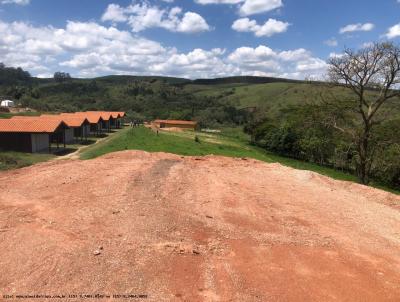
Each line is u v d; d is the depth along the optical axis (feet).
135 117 343.05
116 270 23.44
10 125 112.47
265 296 21.62
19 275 22.52
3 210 34.50
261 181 52.13
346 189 51.55
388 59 78.13
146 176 49.52
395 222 36.78
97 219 32.58
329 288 22.93
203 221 33.76
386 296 22.38
